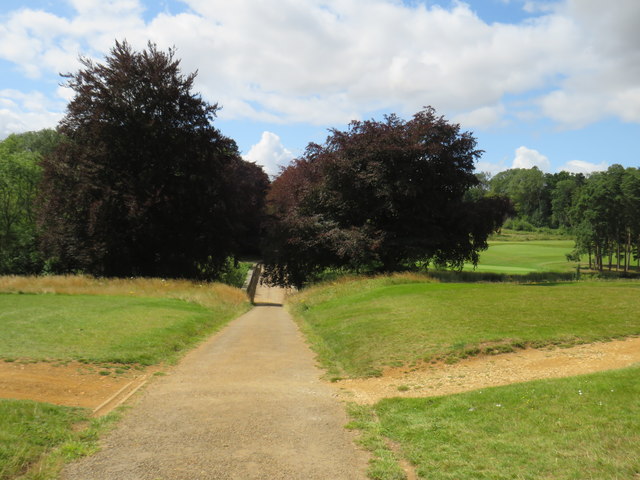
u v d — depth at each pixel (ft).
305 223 104.58
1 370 28.27
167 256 115.96
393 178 98.68
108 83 104.37
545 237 352.49
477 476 15.21
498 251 258.98
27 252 154.61
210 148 112.47
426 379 29.60
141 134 106.32
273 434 20.03
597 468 14.70
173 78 107.76
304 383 30.09
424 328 41.78
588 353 31.50
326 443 19.06
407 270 109.60
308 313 69.56
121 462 16.84
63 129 106.63
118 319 49.47
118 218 104.53
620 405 19.54
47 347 34.73
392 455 17.75
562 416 19.24
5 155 157.17
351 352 38.45
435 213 102.68
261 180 222.69
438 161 101.96
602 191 206.28
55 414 21.43
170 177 110.22
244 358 37.93
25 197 158.10
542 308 47.16
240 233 125.59
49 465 16.25
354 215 109.09
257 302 133.28
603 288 62.85
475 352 33.63
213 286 96.53
